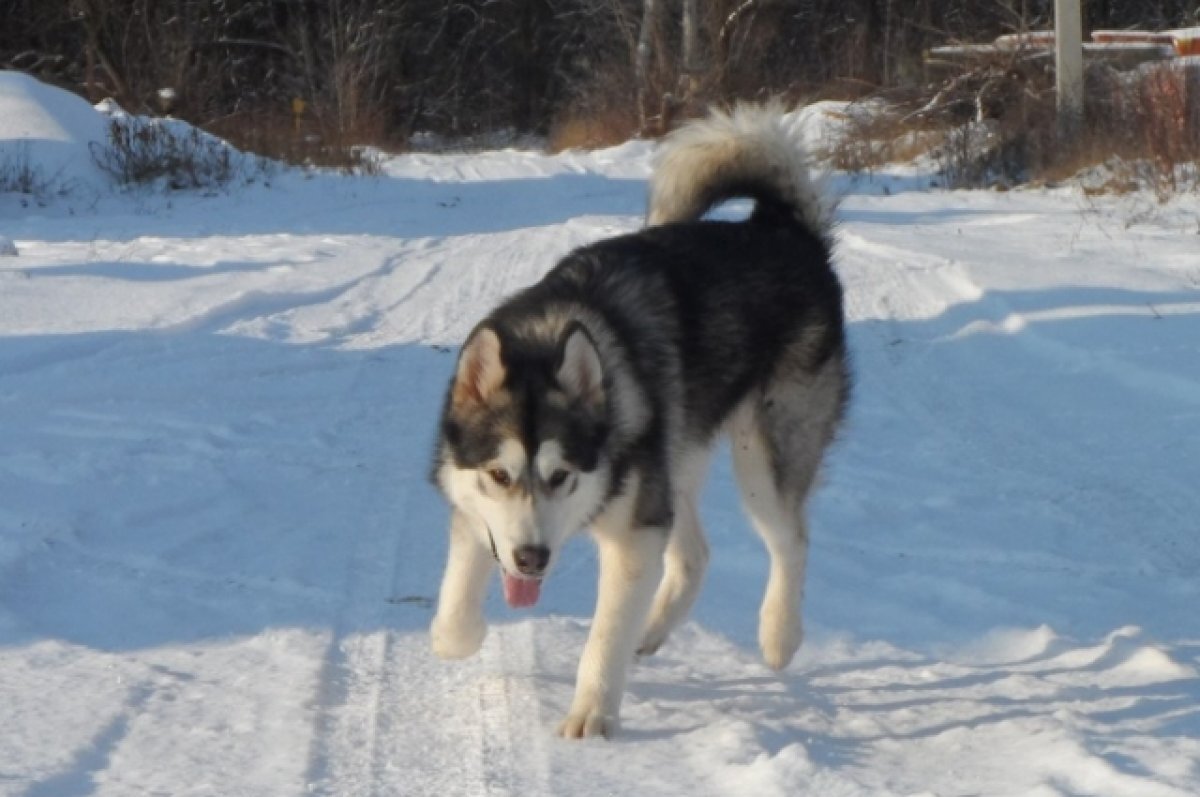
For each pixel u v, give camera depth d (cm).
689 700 791
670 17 6241
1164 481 1192
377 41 6838
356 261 2384
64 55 6588
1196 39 4231
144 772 664
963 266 2108
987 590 968
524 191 3784
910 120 4238
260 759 684
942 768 681
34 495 1113
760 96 4900
